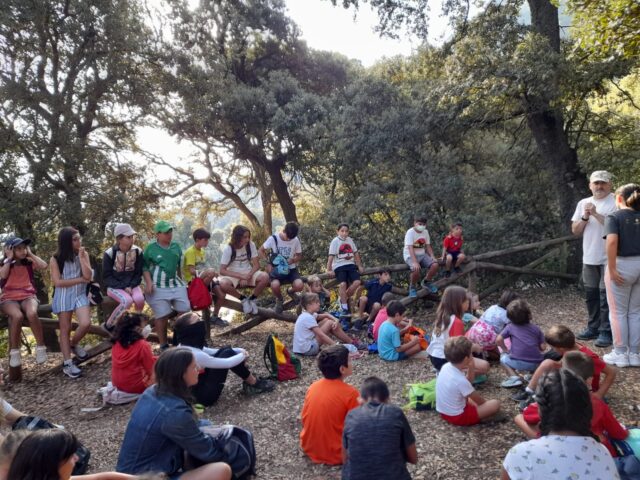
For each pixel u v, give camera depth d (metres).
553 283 9.21
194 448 2.73
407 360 5.50
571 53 8.45
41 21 10.67
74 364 5.62
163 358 2.85
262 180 20.56
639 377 4.33
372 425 2.68
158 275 5.69
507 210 10.80
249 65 19.67
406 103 11.88
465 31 10.78
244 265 6.52
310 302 5.79
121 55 12.17
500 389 4.51
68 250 5.45
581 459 1.94
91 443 3.91
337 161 12.73
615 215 4.43
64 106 11.19
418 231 7.51
